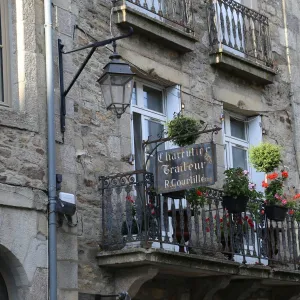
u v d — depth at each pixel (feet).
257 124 49.47
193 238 42.14
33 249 34.47
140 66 42.11
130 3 41.91
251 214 43.21
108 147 39.40
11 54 36.29
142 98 43.14
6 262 34.12
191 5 45.34
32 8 36.63
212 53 46.57
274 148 44.57
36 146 35.42
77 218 36.86
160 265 37.52
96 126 39.01
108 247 37.70
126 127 40.63
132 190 38.17
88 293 36.86
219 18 47.09
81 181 37.63
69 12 38.68
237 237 41.83
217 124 46.19
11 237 33.81
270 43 50.49
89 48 39.50
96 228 37.81
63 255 35.70
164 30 43.09
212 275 41.47
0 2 36.45
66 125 37.17
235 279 43.57
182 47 44.24
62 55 37.73
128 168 40.22
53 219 35.04
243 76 48.44
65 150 36.86
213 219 43.14
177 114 41.63
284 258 44.27
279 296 47.67
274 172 48.73
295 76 52.60
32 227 34.58
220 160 45.85
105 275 37.78
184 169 37.19
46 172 35.58
